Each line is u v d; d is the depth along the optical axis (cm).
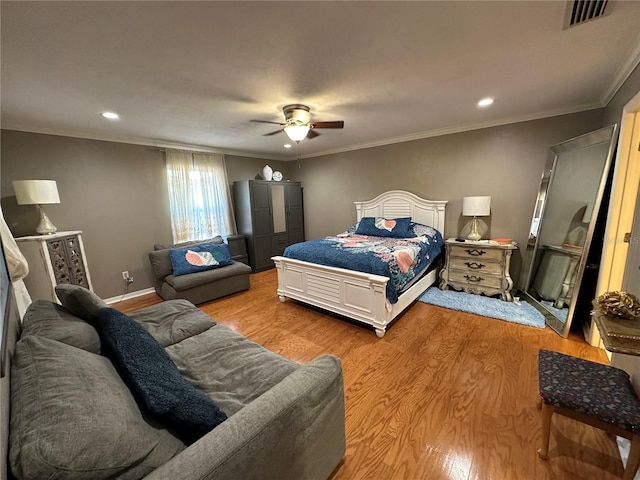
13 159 290
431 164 403
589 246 231
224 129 343
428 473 130
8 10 120
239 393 130
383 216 457
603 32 155
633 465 110
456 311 306
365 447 144
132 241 384
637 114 199
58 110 252
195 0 121
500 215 354
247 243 499
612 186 215
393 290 254
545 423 129
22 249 265
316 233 573
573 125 295
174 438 89
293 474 100
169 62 175
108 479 67
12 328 134
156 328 190
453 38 159
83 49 156
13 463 58
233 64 181
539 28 150
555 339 242
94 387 81
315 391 107
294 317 305
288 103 257
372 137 423
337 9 131
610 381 125
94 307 144
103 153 353
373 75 204
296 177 589
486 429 152
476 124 353
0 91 207
